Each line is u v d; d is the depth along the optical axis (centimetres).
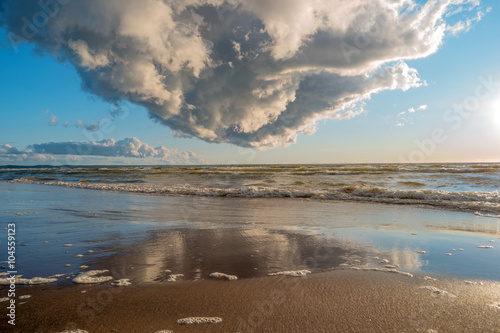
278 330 265
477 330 264
